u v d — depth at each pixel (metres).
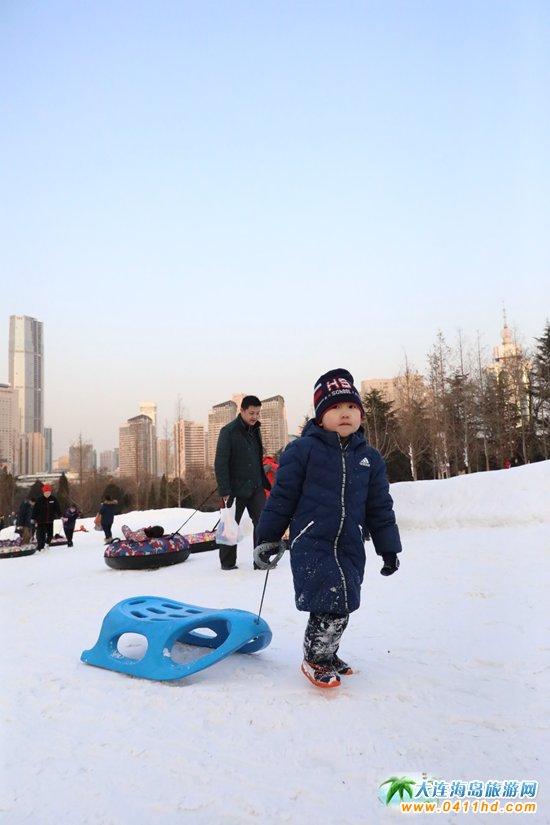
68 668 3.48
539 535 7.70
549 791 2.06
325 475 3.10
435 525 9.04
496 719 2.61
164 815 1.95
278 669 3.35
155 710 2.79
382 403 43.91
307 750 2.37
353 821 1.91
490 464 40.75
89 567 10.55
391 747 2.38
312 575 3.02
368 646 3.73
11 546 15.53
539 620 4.17
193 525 19.91
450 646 3.67
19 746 2.46
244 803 2.01
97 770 2.25
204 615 3.41
